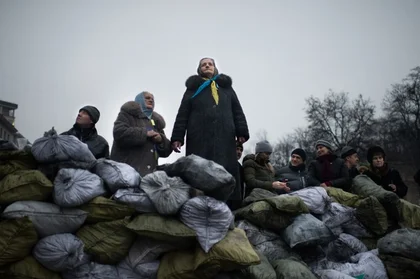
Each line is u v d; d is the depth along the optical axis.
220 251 3.23
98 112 4.89
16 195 3.29
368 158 5.93
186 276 3.25
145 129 4.78
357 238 4.78
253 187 5.11
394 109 30.58
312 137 33.41
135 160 4.73
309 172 5.79
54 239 3.18
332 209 4.72
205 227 3.29
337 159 5.71
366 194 5.07
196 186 3.47
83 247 3.24
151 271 3.35
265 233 4.26
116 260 3.40
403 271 4.07
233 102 4.94
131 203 3.38
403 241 4.09
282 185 4.98
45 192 3.34
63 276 3.24
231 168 4.60
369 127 31.80
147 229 3.25
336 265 4.21
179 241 3.33
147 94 5.33
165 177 3.45
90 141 4.74
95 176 3.51
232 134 4.70
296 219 4.29
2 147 3.70
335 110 32.75
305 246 4.18
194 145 4.64
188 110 4.86
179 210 3.36
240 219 4.50
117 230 3.38
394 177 5.77
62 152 3.52
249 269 3.60
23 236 3.09
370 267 4.14
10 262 3.11
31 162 3.63
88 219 3.41
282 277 3.64
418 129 29.44
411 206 4.91
